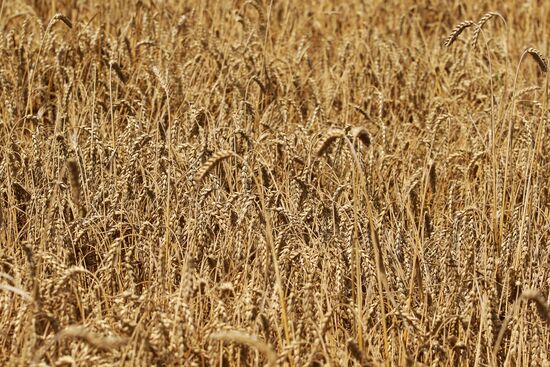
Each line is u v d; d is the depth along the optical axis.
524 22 13.76
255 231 6.01
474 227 6.26
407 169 7.86
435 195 7.29
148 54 10.22
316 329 4.87
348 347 5.07
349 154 6.48
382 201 7.07
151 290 5.52
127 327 4.92
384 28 12.96
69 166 4.82
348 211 6.43
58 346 4.86
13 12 11.65
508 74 10.09
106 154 7.11
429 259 6.28
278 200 6.52
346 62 10.41
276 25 12.53
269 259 5.57
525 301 5.38
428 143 7.78
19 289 4.79
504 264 6.07
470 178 7.83
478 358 5.29
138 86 9.52
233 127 7.60
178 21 10.73
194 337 5.06
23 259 5.98
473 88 10.25
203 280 5.20
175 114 8.41
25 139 7.98
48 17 11.79
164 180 6.45
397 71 10.30
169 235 6.09
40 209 6.33
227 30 11.67
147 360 4.73
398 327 5.53
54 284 5.16
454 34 6.84
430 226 6.70
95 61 9.88
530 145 6.61
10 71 9.53
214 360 4.98
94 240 6.32
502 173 7.15
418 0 13.84
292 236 5.98
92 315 5.37
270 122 8.67
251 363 5.18
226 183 7.19
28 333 4.86
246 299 5.21
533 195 6.60
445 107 9.34
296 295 5.43
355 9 13.27
